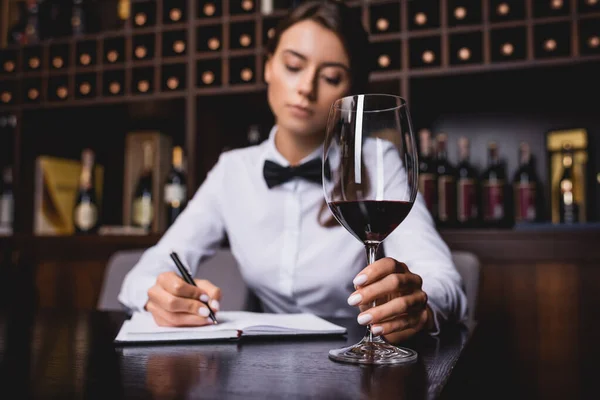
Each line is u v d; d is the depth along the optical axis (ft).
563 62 6.07
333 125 1.96
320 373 1.66
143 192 7.57
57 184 7.83
